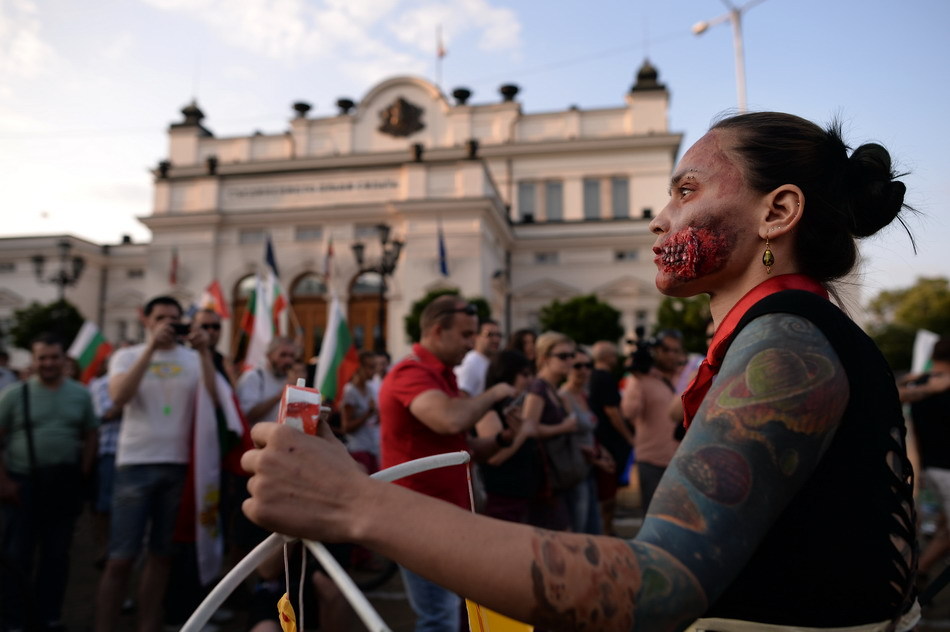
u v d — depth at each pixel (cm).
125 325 3481
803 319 81
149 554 353
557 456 388
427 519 69
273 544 83
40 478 409
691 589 64
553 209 3256
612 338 2270
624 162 3200
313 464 75
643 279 2958
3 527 407
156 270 2897
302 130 3356
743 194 95
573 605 64
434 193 2677
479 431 356
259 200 2892
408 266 2609
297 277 2794
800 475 72
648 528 70
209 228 2877
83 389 446
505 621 110
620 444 566
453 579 67
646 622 63
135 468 351
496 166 3294
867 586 78
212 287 785
